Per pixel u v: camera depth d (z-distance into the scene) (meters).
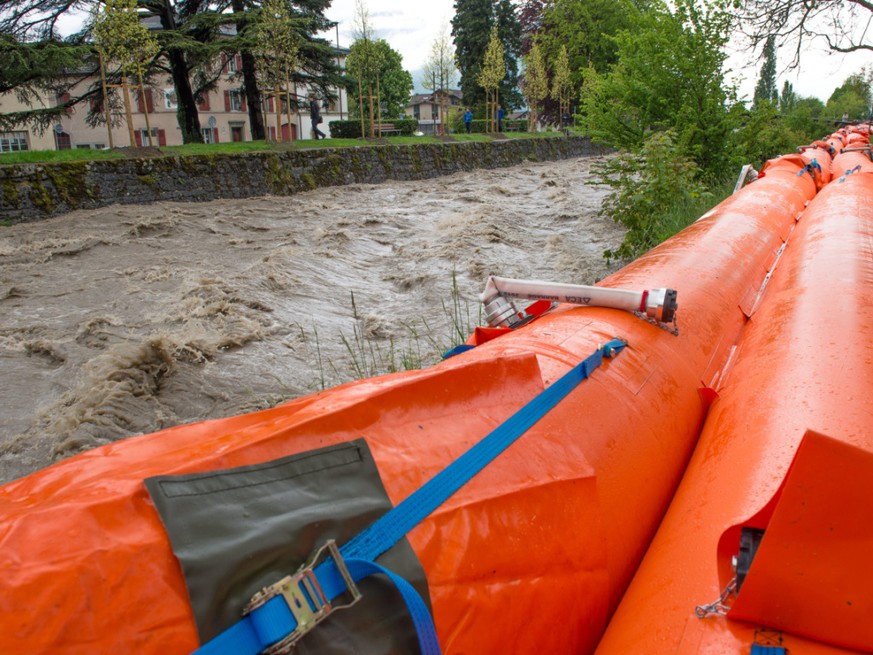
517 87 65.31
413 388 1.72
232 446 1.42
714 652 1.50
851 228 5.11
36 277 10.79
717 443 2.60
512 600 1.52
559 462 1.84
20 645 1.04
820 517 1.39
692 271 4.20
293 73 30.16
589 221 15.41
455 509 1.53
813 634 1.47
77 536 1.15
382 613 1.31
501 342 2.73
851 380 2.58
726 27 14.90
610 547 2.04
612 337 2.82
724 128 14.34
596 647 1.87
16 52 20.84
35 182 16.06
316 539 1.32
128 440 1.56
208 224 15.60
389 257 12.63
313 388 6.59
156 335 7.42
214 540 1.21
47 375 7.05
